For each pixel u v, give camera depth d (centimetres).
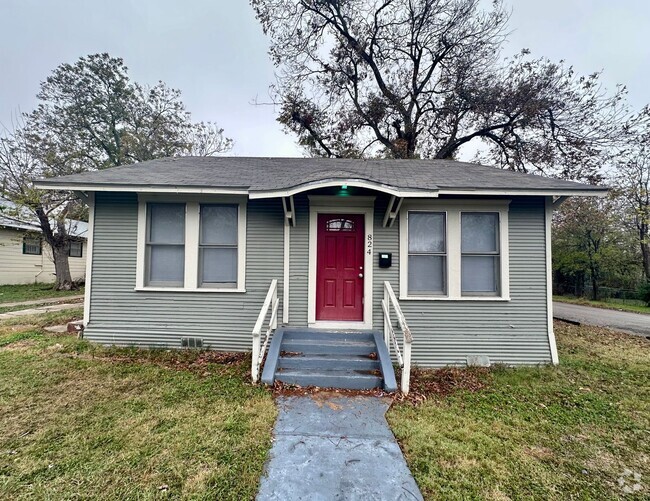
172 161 735
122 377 443
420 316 565
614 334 805
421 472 272
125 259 576
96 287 577
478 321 564
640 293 1686
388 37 1498
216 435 312
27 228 1516
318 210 580
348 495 245
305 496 242
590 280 2156
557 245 2236
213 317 575
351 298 581
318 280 582
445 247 574
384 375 440
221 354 554
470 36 1372
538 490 254
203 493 239
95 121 1770
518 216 572
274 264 578
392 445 310
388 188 492
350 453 296
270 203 584
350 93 1609
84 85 1703
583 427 351
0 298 1166
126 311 575
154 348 568
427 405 397
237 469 267
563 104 1238
